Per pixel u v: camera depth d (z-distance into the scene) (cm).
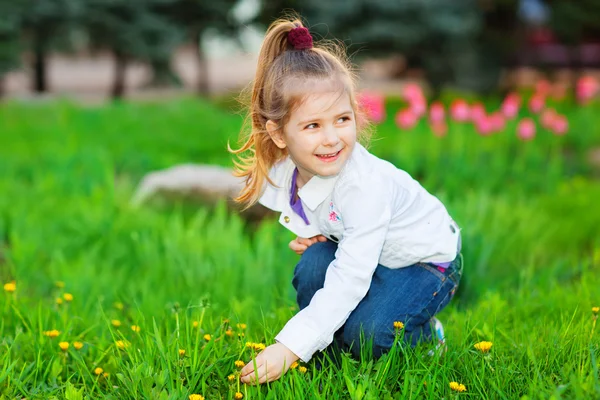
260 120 245
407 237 246
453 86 1636
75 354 264
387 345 246
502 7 1616
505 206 568
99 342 277
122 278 405
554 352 240
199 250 418
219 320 287
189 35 1758
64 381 262
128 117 1161
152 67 1714
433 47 1511
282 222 265
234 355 241
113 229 505
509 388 222
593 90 995
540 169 772
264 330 259
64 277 394
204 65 1905
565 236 519
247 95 263
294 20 244
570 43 1647
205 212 564
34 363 259
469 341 259
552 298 324
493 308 303
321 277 262
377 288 251
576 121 1020
